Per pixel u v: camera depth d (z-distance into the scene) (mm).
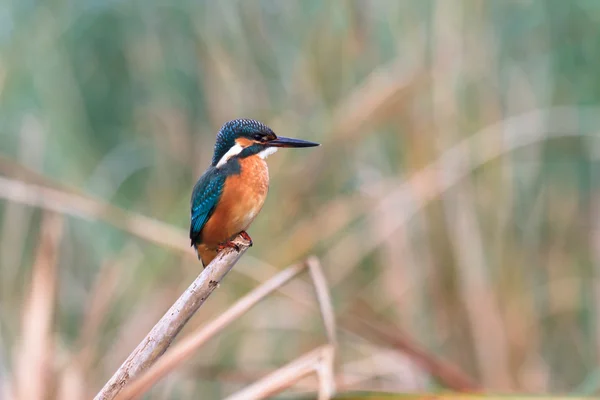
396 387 10578
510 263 11453
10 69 13219
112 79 14320
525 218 12062
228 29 12492
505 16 12805
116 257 11523
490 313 11031
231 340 11125
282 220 11461
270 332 11430
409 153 11672
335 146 11406
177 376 10109
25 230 11766
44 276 8750
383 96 11078
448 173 11234
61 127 13062
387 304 11492
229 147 8180
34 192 8742
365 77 12109
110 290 10562
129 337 10625
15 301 11453
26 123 12766
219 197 7891
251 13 12438
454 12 11922
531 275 11758
